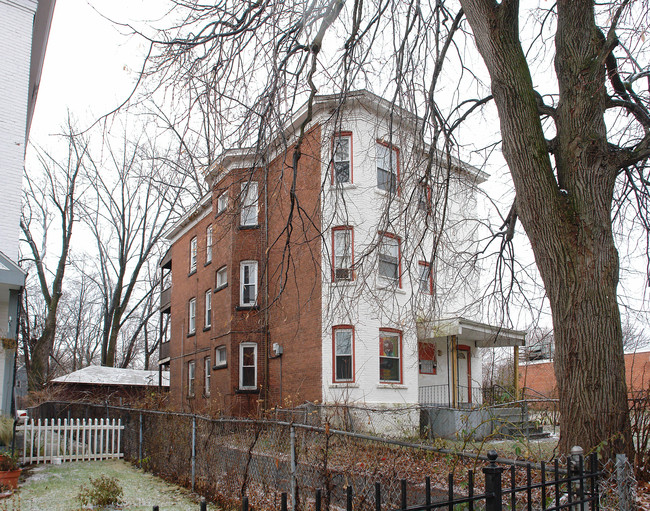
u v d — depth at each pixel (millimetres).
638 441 7129
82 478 10156
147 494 8578
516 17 7176
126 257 34500
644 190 9273
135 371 32844
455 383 18656
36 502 8109
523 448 10906
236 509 7219
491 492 3262
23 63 14234
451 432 15914
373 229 16391
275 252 19359
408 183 9648
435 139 9000
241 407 19703
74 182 29250
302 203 17500
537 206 6883
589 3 7207
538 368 26484
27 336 33062
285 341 18953
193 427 8898
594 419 6312
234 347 20312
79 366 54750
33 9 14617
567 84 7195
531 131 7004
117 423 13578
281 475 6836
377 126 10031
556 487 3824
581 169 6859
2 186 13391
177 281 28828
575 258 6664
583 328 6512
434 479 7914
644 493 6395
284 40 8227
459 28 9508
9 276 11625
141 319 47031
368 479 5762
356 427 13602
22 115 14000
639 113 7785
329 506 5781
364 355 16641
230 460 7711
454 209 15758
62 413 18500
